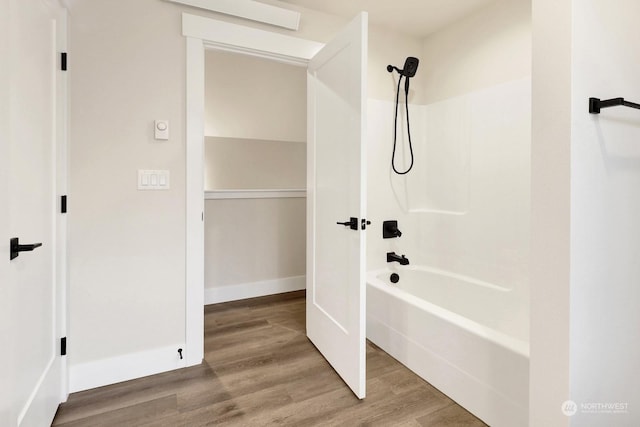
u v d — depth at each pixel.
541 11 1.02
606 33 1.02
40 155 1.35
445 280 2.53
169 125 1.89
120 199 1.80
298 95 4.21
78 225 1.72
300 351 2.18
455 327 1.65
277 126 4.12
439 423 1.50
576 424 1.00
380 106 2.63
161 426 1.49
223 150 3.82
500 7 2.22
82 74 1.70
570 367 0.98
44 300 1.40
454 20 2.52
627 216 1.11
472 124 2.40
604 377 1.07
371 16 2.45
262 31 2.11
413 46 2.78
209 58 3.74
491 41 2.28
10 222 1.05
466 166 2.45
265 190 3.36
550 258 1.01
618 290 1.09
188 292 1.97
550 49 1.00
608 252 1.06
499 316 2.18
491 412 1.46
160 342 1.92
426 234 2.76
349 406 1.62
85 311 1.75
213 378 1.87
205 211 3.11
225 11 1.99
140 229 1.85
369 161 2.59
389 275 2.66
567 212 0.97
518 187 2.11
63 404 1.63
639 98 1.12
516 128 2.11
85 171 1.72
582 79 0.97
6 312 0.95
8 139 0.94
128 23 1.79
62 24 1.59
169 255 1.92
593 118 1.00
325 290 2.06
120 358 1.83
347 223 1.70
